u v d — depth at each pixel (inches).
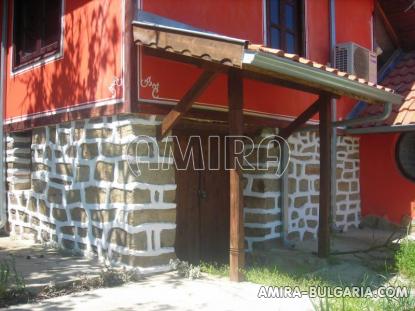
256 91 283.9
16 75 316.2
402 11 387.5
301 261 260.5
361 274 239.3
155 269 220.2
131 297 185.5
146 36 210.5
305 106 321.1
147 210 220.5
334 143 347.3
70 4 259.3
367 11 390.9
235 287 201.3
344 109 362.0
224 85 259.4
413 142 368.5
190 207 267.7
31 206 303.0
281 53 182.7
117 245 225.8
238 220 208.1
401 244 283.0
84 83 245.9
